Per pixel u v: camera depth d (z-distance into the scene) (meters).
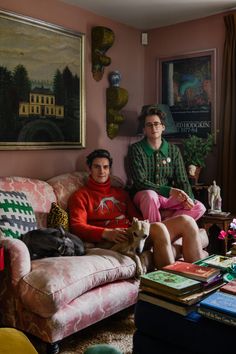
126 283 2.32
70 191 2.94
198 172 3.51
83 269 2.05
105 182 2.90
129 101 3.97
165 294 1.57
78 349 2.03
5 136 2.83
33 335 1.99
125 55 3.90
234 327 1.38
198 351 1.43
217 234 3.36
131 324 2.32
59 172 3.28
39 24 3.01
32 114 3.00
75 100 3.35
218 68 3.62
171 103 3.95
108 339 2.13
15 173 2.95
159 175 3.17
